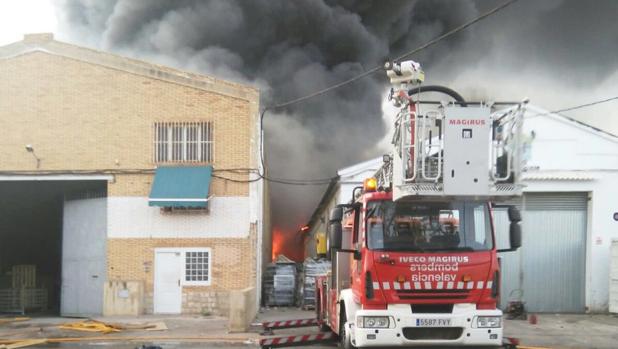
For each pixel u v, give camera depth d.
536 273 17.56
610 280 16.84
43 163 18.03
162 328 14.25
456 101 8.41
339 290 10.28
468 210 8.70
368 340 8.24
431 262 8.38
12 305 20.69
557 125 17.44
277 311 19.61
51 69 18.20
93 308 18.59
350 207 9.28
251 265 17.61
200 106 18.00
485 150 8.00
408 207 8.66
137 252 17.77
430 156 8.16
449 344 8.28
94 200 18.91
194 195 17.19
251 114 17.95
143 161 17.91
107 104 18.08
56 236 23.64
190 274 17.69
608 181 17.27
